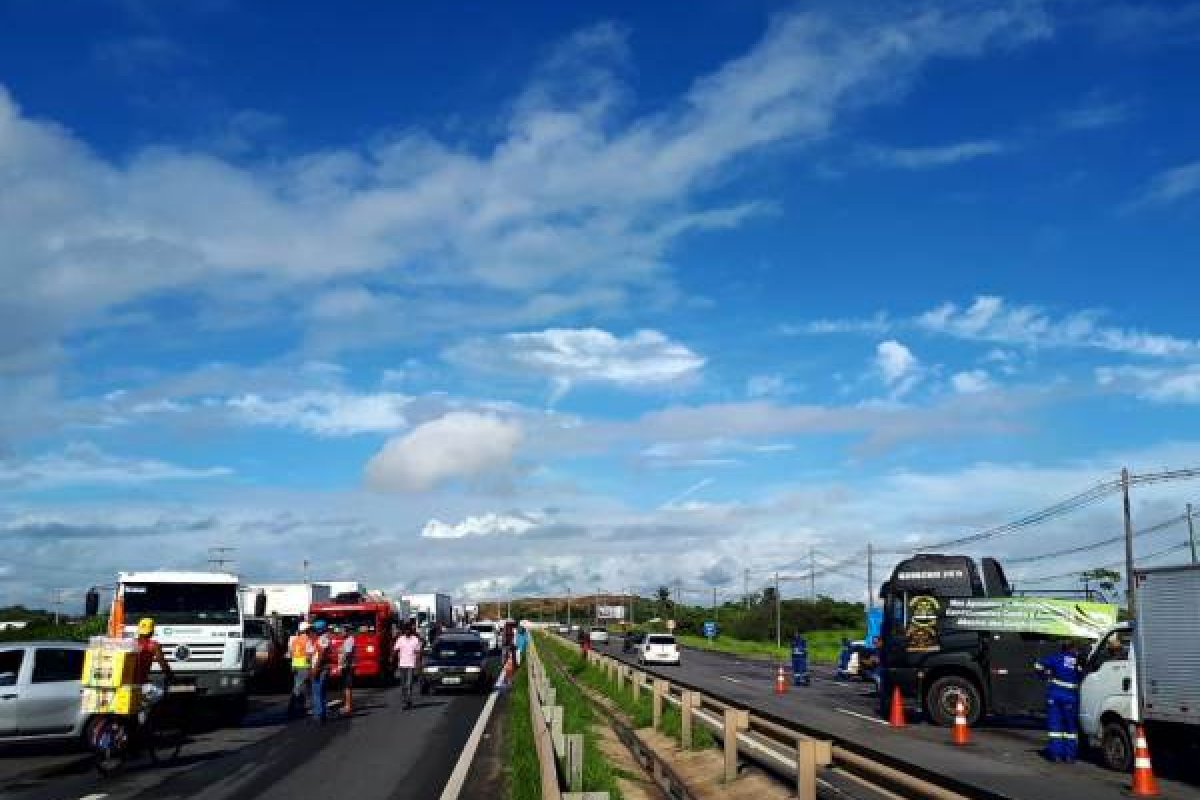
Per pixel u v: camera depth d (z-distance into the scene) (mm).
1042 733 23578
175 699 21641
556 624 173875
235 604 22844
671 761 18109
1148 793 14633
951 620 24844
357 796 13156
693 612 164375
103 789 13805
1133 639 17219
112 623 22031
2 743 18344
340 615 36406
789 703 31328
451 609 68875
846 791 13922
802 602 120812
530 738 16156
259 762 16469
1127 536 45188
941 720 24562
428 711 26000
